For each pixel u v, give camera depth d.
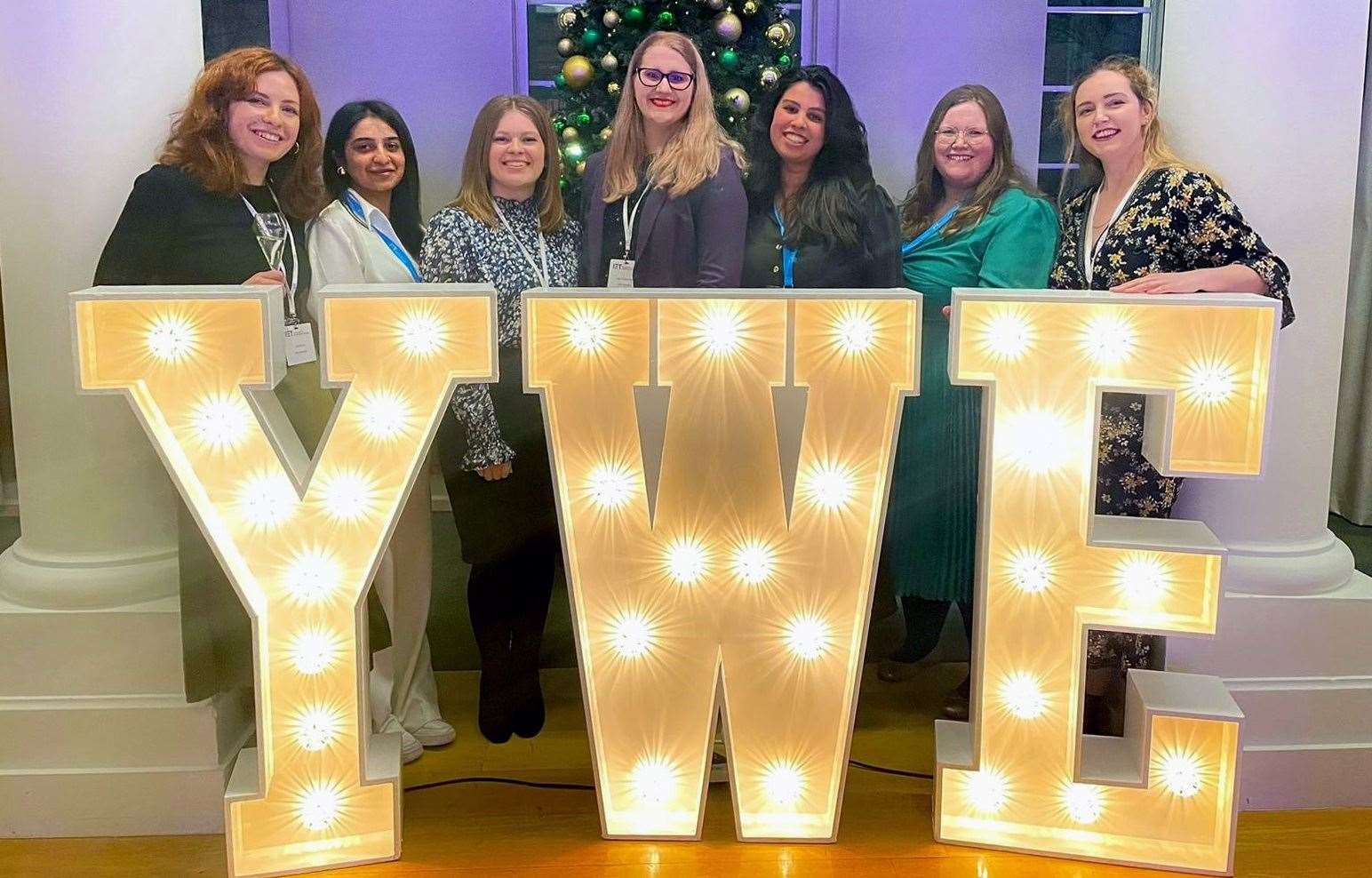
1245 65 2.07
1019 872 1.94
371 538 1.90
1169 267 2.04
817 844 2.02
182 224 2.07
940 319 2.32
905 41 2.28
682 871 1.94
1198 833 1.96
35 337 2.05
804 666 1.97
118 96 2.02
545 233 2.27
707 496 1.90
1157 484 2.10
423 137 2.31
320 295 1.81
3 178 2.01
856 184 2.28
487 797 2.19
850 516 1.90
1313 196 2.09
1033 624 1.93
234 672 2.11
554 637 2.68
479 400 2.24
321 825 1.97
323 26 2.25
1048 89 2.29
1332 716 2.16
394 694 2.35
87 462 2.08
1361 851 2.02
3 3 1.96
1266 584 2.16
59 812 2.07
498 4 2.28
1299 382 2.14
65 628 2.06
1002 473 1.89
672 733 2.01
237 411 1.82
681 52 2.20
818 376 1.85
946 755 2.01
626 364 1.86
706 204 2.27
